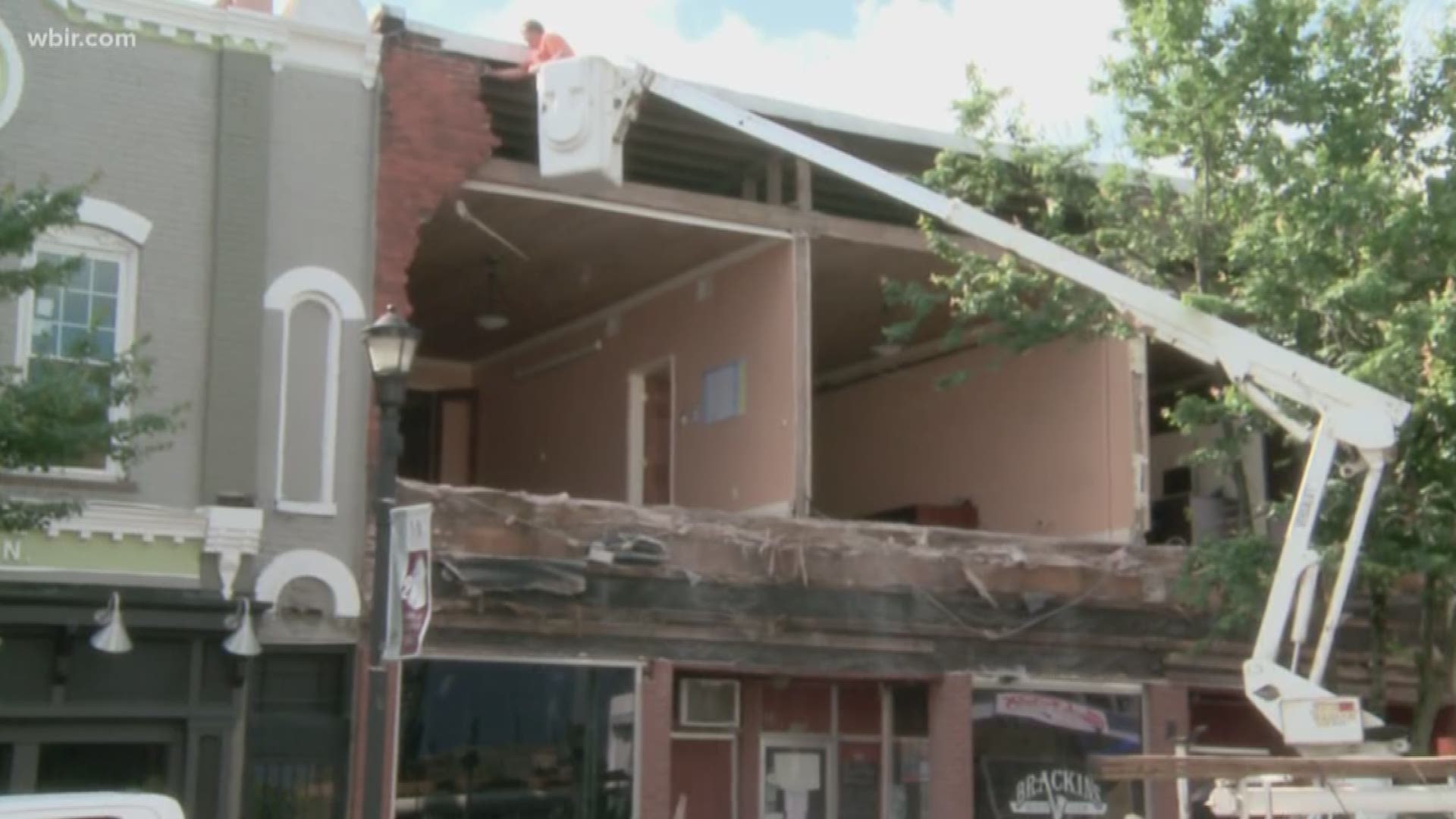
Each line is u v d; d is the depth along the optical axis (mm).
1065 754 20844
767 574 19328
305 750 16875
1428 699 17641
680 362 23234
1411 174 17766
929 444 25797
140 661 16188
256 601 16625
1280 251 16969
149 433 14594
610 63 17188
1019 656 20656
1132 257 18688
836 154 16500
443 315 25281
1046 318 18781
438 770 17531
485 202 20016
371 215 18062
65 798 10258
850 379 27562
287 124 17797
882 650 19891
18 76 16609
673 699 19312
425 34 18547
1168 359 25141
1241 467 19156
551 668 18297
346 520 17438
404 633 13242
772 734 19953
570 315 25312
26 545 15953
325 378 17656
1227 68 17453
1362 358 16359
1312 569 14289
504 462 27031
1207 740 22047
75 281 16672
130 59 17125
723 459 22125
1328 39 17734
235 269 17219
